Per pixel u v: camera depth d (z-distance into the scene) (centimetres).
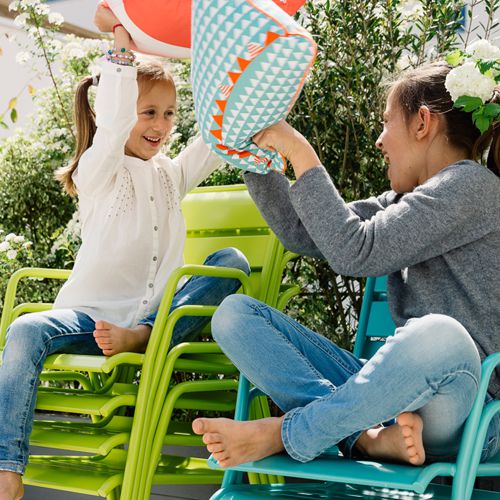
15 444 192
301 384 159
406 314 170
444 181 161
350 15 250
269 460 151
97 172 221
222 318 165
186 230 252
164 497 270
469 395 142
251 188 188
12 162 341
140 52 220
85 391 228
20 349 198
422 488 130
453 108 173
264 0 152
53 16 338
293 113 259
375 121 253
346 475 138
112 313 218
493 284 159
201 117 159
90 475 202
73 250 310
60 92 343
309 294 265
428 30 247
